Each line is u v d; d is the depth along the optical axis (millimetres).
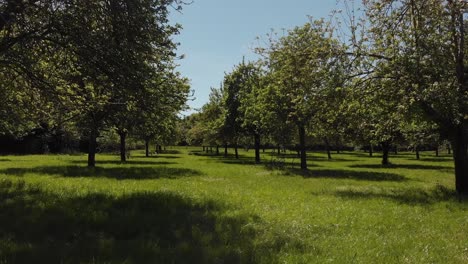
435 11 17672
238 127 52781
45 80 16406
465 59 18984
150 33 14578
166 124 37344
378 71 18047
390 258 8070
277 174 29547
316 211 13359
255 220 11320
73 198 13641
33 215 10617
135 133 38156
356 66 18594
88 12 13891
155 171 28578
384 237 9914
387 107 18531
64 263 6996
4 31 14477
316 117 23203
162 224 10289
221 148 108688
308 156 70375
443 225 11641
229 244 8594
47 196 13867
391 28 18484
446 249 8914
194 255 7699
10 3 12688
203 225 10406
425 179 27859
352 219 12055
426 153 95375
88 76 15391
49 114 19594
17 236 8680
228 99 53406
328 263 7562
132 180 21531
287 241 9055
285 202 15250
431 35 17266
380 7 18594
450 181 26328
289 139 38000
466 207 14914
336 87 18594
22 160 41750
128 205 12742
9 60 14320
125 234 9336
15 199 13047
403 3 18516
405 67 16891
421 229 11047
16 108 18969
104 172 26156
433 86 16266
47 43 14891
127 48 14117
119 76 14438
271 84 32562
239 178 25641
